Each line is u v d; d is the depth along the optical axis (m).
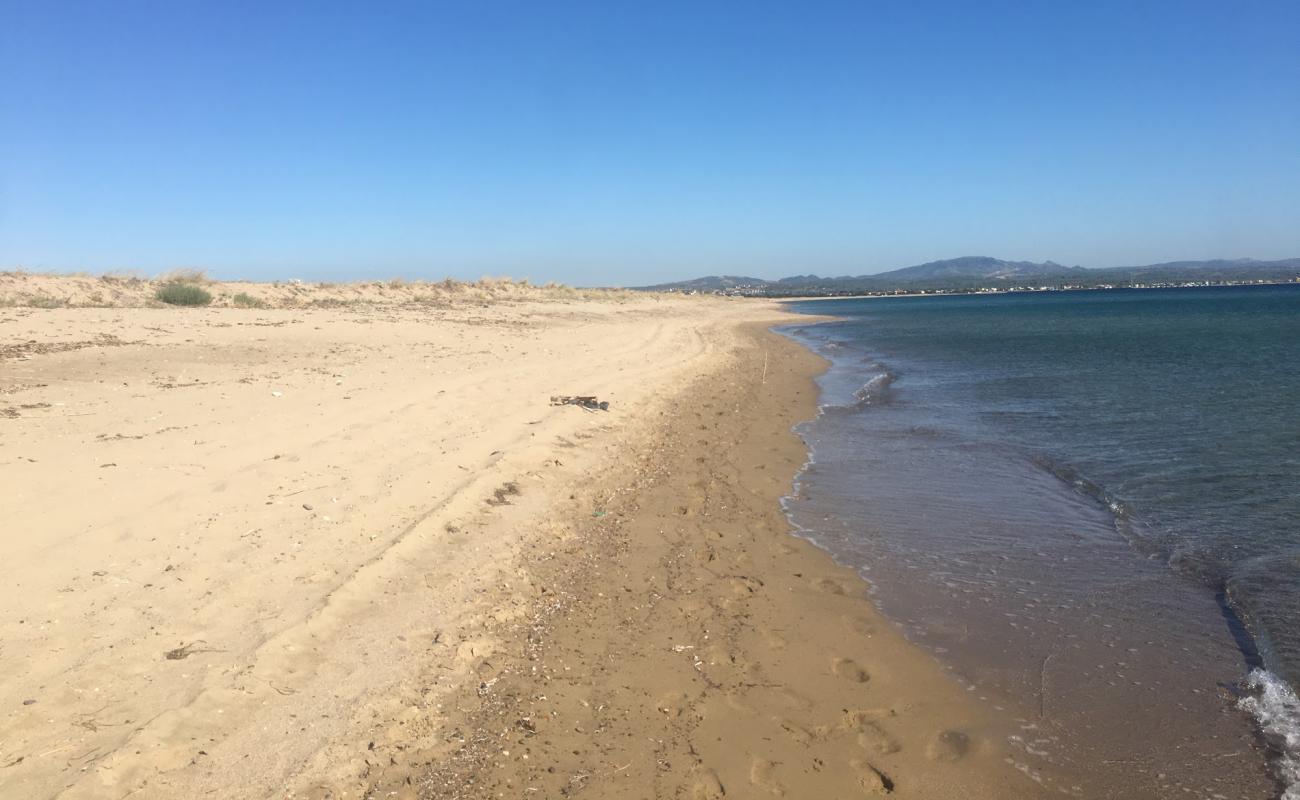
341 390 12.67
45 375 11.92
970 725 4.95
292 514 7.04
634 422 13.88
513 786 4.14
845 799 4.23
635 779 4.29
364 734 4.37
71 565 5.56
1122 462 11.52
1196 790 4.31
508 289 46.25
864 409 17.05
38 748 3.80
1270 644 5.91
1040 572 7.46
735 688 5.34
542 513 8.52
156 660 4.66
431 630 5.63
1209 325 45.09
